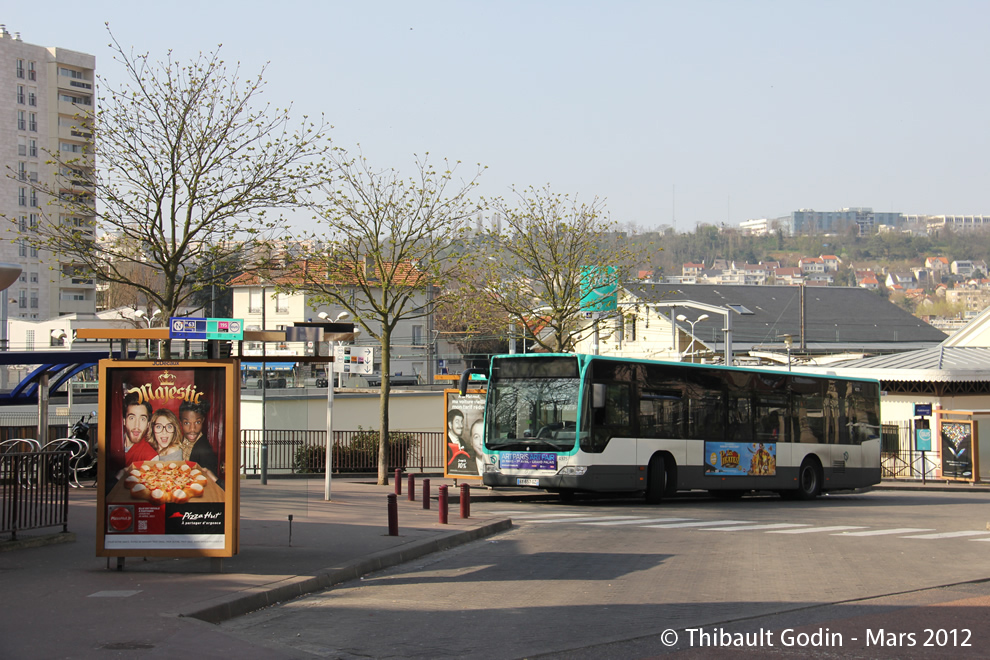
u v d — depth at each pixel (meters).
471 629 8.68
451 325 37.66
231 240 21.69
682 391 23.48
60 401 44.28
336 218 24.69
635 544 15.45
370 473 30.20
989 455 38.06
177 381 10.36
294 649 7.81
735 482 24.38
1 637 7.58
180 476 10.30
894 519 21.00
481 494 24.97
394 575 11.80
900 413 42.94
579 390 21.44
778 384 25.95
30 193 86.94
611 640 8.27
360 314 28.34
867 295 79.75
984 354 43.84
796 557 14.09
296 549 12.84
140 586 9.69
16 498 11.91
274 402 30.95
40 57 87.81
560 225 33.28
